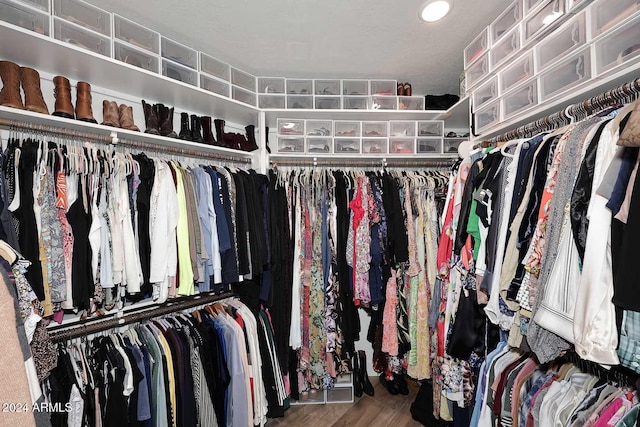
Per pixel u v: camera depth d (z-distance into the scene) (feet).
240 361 5.29
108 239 4.24
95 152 4.25
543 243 2.99
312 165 6.82
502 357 4.18
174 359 4.69
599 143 2.56
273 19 4.76
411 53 5.83
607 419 2.65
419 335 6.09
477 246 4.22
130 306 4.86
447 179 6.45
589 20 3.16
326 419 6.40
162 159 5.24
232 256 5.39
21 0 3.58
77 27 4.02
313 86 6.60
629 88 2.79
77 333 4.21
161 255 4.60
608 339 2.26
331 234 6.33
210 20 4.77
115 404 3.94
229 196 5.52
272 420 6.39
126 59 4.61
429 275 6.19
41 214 3.66
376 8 4.53
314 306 6.32
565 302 2.63
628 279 2.04
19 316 2.42
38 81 4.14
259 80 6.64
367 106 6.61
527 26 4.07
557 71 3.67
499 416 3.85
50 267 3.64
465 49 5.46
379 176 6.38
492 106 4.89
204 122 6.21
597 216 2.37
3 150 3.88
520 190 3.48
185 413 4.64
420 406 6.33
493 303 3.65
